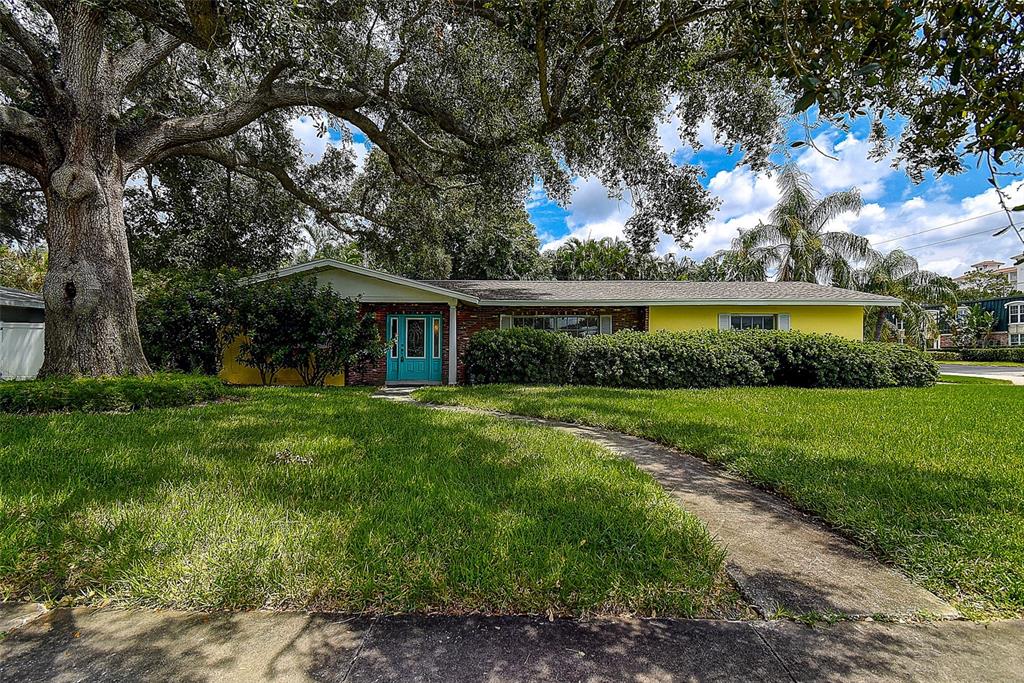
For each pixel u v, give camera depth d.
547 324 14.77
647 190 10.49
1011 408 7.95
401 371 14.00
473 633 2.07
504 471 4.08
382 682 1.79
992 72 2.39
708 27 5.97
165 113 12.38
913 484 3.89
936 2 2.27
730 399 9.04
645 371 11.79
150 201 14.84
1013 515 3.28
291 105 10.02
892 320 23.22
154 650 1.96
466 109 10.03
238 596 2.26
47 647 1.97
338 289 12.84
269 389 9.90
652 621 2.18
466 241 20.75
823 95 2.48
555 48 6.14
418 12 7.02
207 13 5.37
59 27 8.13
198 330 10.55
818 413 7.42
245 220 15.23
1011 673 1.87
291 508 3.17
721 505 3.68
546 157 10.72
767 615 2.24
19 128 7.85
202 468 3.96
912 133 6.30
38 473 3.69
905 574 2.63
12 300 12.01
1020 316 34.88
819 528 3.25
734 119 9.19
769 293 14.72
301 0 5.69
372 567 2.45
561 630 2.10
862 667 1.90
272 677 1.81
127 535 2.73
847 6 2.30
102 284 7.99
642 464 4.81
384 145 10.98
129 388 6.81
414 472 4.01
